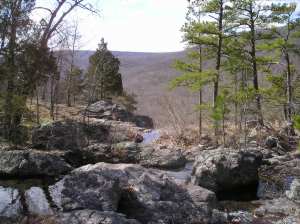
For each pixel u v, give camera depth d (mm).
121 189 12969
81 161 22188
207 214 12688
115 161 22469
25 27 24094
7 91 22859
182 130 30703
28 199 14016
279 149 25594
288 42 36000
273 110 35469
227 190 17062
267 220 13125
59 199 14086
